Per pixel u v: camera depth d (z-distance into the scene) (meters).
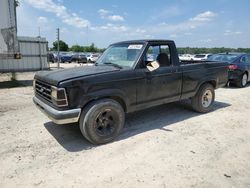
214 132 4.54
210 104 5.91
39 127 4.81
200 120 5.29
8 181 2.91
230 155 3.57
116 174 3.05
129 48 4.68
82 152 3.69
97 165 3.29
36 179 2.95
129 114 5.73
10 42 9.34
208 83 5.84
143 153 3.64
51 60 34.41
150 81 4.48
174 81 4.92
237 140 4.15
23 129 4.70
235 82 9.82
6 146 3.90
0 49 9.20
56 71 4.32
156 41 4.66
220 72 6.00
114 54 4.95
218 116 5.61
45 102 4.04
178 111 6.00
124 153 3.65
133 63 4.37
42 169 3.19
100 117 3.91
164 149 3.78
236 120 5.30
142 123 5.07
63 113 3.54
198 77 5.41
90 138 3.85
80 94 3.63
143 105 4.49
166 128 4.75
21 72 17.45
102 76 3.85
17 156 3.55
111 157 3.52
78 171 3.13
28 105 6.71
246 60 10.34
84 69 4.29
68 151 3.73
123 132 4.53
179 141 4.10
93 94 3.74
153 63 4.31
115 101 4.02
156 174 3.05
